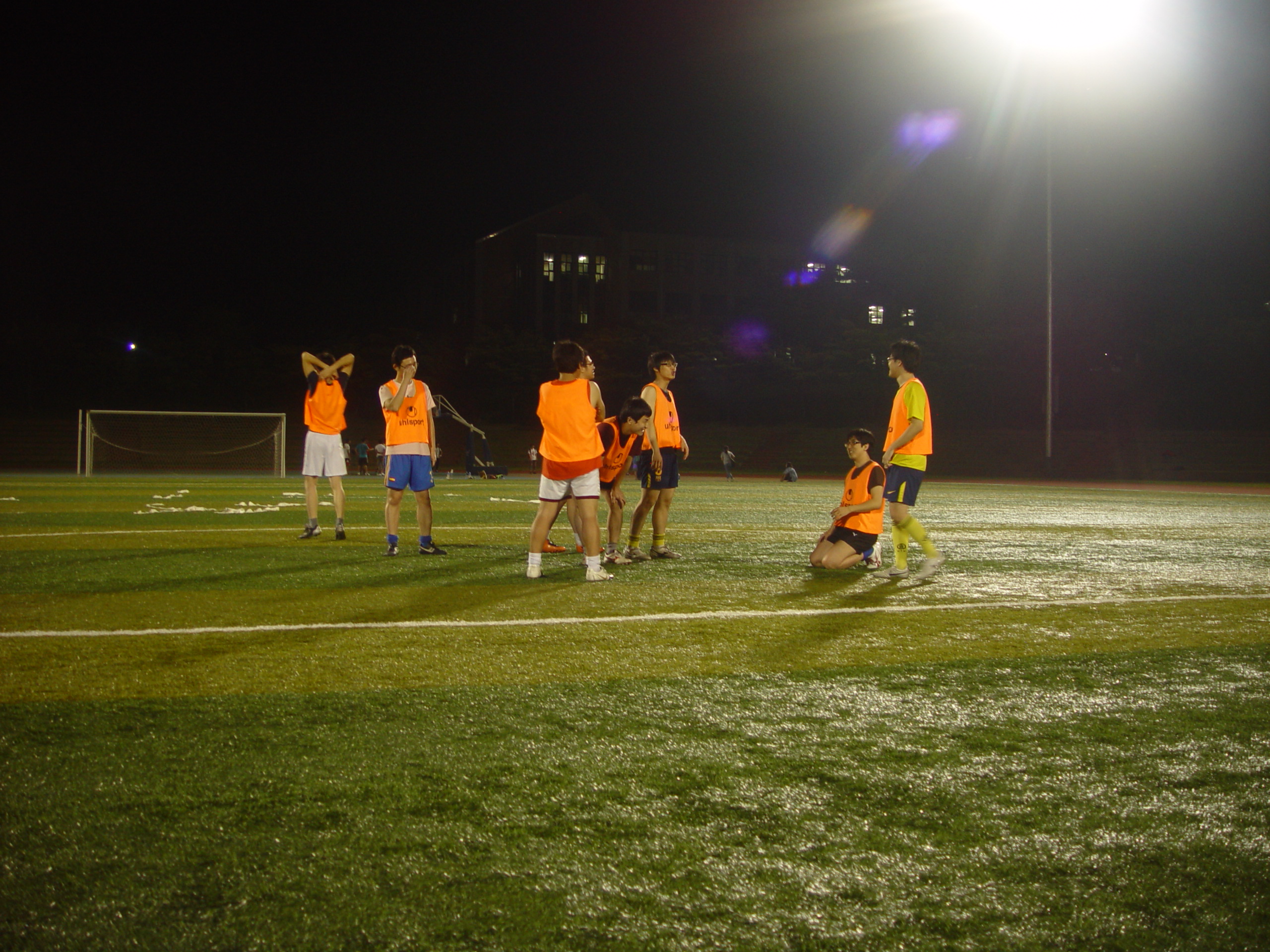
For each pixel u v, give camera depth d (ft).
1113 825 7.44
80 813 7.43
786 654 13.51
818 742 9.44
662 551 26.16
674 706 10.72
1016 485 109.09
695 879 6.46
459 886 6.33
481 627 15.29
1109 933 5.84
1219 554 28.37
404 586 19.86
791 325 206.18
